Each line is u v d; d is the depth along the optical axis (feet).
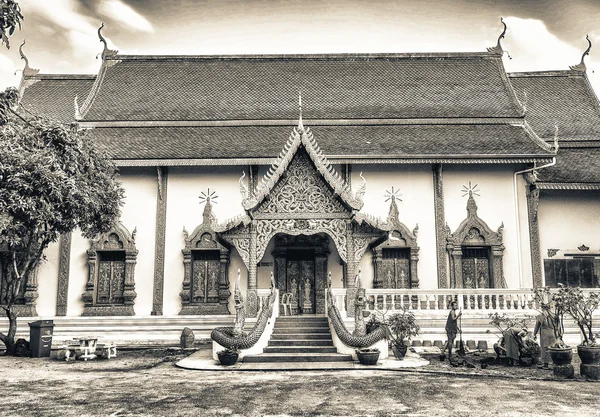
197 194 69.05
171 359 48.52
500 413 26.12
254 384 34.32
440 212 68.23
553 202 71.20
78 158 52.54
